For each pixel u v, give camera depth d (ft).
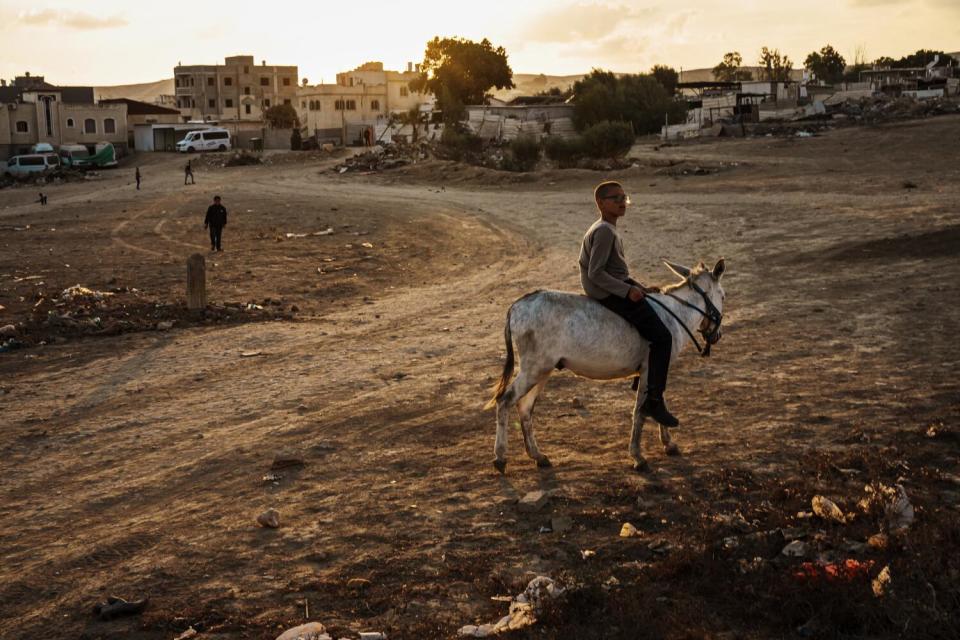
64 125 303.68
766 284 65.62
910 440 29.17
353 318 59.62
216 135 307.58
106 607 19.61
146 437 33.99
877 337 46.19
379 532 23.70
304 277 77.92
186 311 60.70
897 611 17.78
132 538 24.02
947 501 23.82
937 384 36.19
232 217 132.77
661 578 20.20
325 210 139.44
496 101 393.91
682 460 28.63
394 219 125.59
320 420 35.35
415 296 68.54
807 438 30.25
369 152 248.73
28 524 25.61
